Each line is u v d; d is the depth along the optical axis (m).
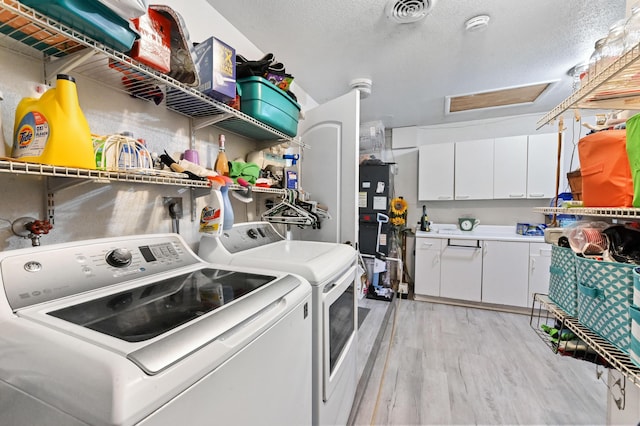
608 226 1.04
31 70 0.83
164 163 1.11
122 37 0.73
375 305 3.05
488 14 1.55
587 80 0.96
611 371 1.13
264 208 1.98
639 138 0.77
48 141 0.66
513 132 3.43
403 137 3.90
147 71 0.86
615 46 0.83
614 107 1.04
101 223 1.02
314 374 1.01
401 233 3.89
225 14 1.57
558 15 1.55
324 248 1.42
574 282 1.03
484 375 1.86
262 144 1.90
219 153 1.44
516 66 2.15
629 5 0.95
